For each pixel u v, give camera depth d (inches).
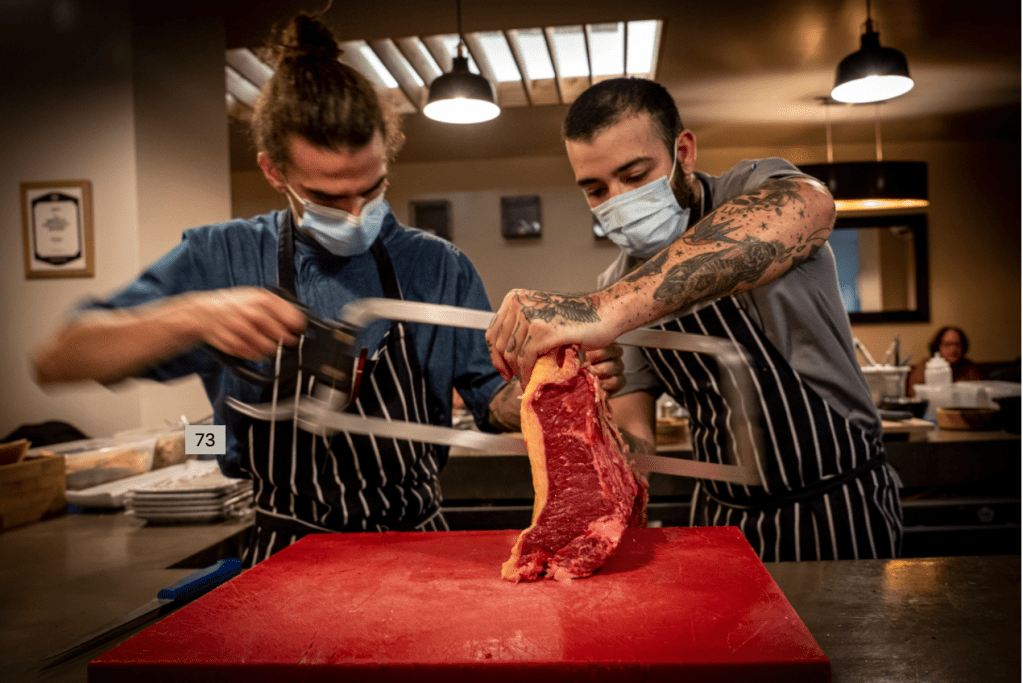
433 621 35.1
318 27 43.5
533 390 44.2
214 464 98.5
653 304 41.1
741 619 34.2
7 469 78.7
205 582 47.5
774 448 55.9
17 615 47.7
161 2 136.9
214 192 141.6
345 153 42.4
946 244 253.3
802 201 44.3
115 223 130.9
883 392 134.0
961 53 168.2
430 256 56.3
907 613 40.1
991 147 250.7
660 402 138.6
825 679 29.4
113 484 90.6
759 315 55.8
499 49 169.6
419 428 47.5
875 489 56.1
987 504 110.0
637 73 182.5
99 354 39.8
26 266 132.6
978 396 144.8
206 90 138.4
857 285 256.7
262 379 42.6
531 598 37.9
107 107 130.5
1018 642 36.2
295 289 51.7
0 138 133.0
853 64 129.5
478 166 264.1
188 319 39.4
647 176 51.6
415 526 54.7
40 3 132.0
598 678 29.8
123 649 32.7
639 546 46.0
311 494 51.3
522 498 113.7
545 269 262.4
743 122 222.7
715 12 143.3
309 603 37.9
